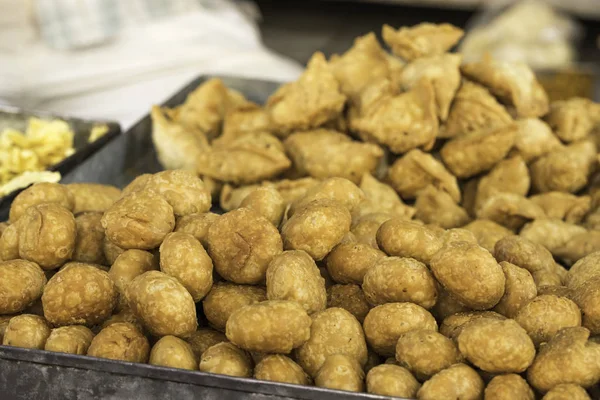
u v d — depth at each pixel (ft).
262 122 3.43
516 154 3.30
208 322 2.39
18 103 5.46
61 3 5.54
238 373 2.12
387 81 3.31
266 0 10.10
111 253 2.53
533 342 2.21
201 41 5.79
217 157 3.29
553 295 2.27
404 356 2.14
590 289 2.29
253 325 2.12
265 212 2.51
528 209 3.05
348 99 3.43
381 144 3.29
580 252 2.86
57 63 5.57
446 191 3.20
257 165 3.23
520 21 6.81
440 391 2.03
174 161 3.50
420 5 9.69
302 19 10.00
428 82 3.23
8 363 2.18
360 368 2.17
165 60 5.63
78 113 5.46
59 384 2.16
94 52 5.60
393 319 2.21
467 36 7.26
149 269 2.39
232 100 3.81
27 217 2.47
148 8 5.74
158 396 2.10
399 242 2.39
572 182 3.20
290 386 2.03
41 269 2.45
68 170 3.42
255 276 2.35
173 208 2.51
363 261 2.39
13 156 3.60
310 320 2.17
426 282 2.27
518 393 2.02
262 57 5.88
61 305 2.25
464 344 2.09
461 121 3.26
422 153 3.20
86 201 2.84
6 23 5.58
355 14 10.02
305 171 3.29
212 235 2.37
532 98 3.37
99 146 3.59
